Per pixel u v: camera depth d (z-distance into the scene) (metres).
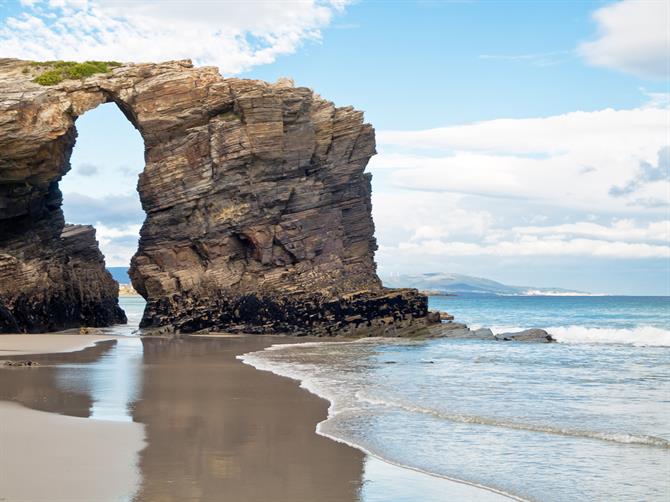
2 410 21.91
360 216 72.12
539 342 57.19
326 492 14.07
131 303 194.50
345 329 62.41
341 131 69.25
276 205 66.25
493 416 21.98
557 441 18.64
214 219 64.81
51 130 58.59
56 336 56.91
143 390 26.88
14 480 14.26
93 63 64.69
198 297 64.00
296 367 35.75
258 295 64.38
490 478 15.24
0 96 57.34
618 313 127.31
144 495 13.47
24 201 61.19
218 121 64.19
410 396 26.03
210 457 16.50
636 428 20.39
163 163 64.12
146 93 63.44
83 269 69.62
